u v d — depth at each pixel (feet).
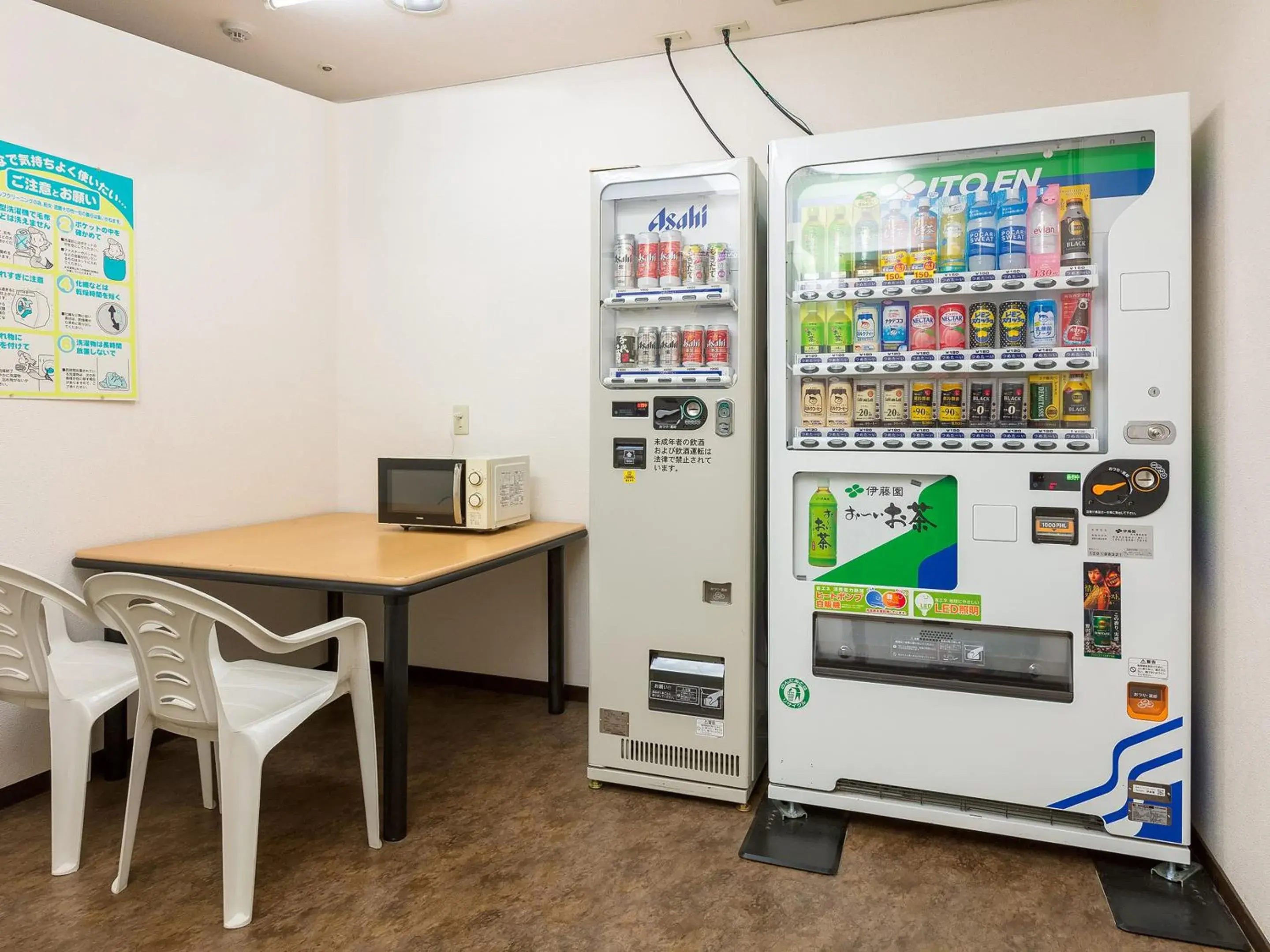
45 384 7.40
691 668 7.42
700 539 7.36
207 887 6.03
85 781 6.21
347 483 11.05
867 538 6.79
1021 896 5.94
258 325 9.73
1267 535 5.15
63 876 6.15
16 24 7.11
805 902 5.89
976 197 6.73
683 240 7.78
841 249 7.00
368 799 6.56
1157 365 5.92
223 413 9.28
